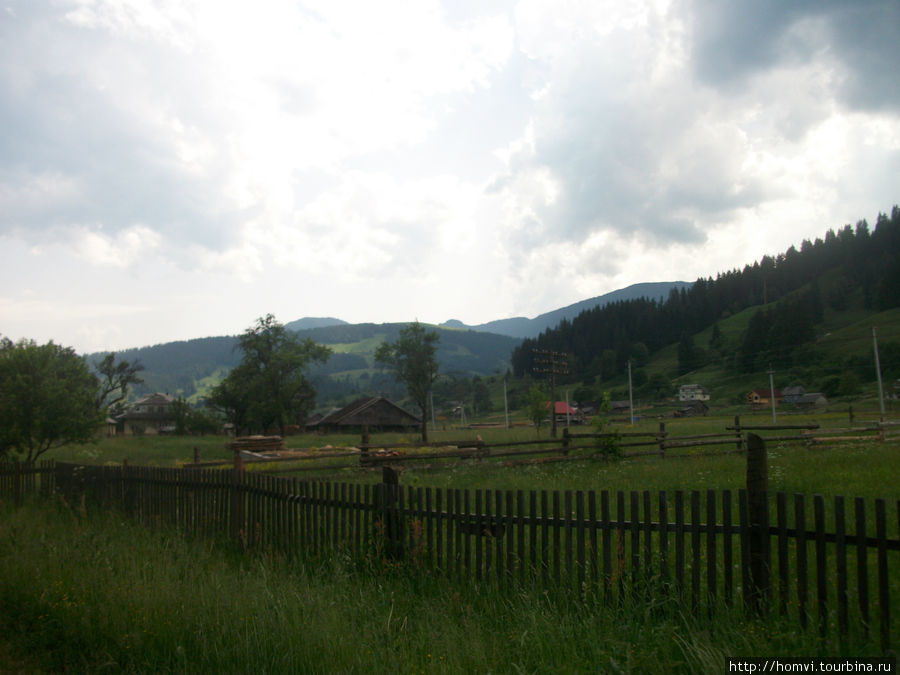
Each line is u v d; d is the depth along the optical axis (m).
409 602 6.00
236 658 4.76
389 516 7.24
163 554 7.83
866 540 4.26
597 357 150.00
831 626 4.36
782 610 4.66
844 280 160.88
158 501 11.01
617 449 18.55
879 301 132.25
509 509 6.16
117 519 10.98
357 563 7.29
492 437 42.72
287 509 8.47
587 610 5.14
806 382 96.06
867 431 21.91
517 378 163.62
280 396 67.38
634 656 4.32
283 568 7.37
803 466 13.56
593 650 4.40
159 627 5.33
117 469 12.18
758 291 182.50
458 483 14.50
